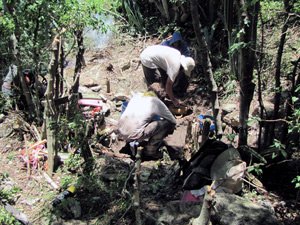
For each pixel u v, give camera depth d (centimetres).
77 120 496
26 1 520
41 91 584
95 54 762
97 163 494
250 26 415
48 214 438
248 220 381
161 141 523
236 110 600
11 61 583
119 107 646
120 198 438
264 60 602
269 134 487
